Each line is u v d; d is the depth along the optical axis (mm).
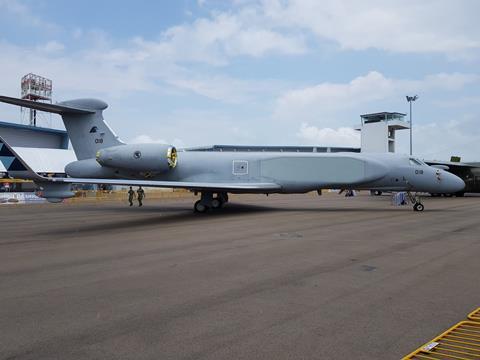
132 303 5797
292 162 21578
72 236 13031
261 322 4980
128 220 18047
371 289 6383
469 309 5406
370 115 68750
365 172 20797
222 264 8328
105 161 22141
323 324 4891
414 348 4211
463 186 21078
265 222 16156
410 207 24641
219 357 4027
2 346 4336
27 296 6223
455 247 10109
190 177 22578
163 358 4020
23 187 43688
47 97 67812
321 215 19078
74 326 4910
